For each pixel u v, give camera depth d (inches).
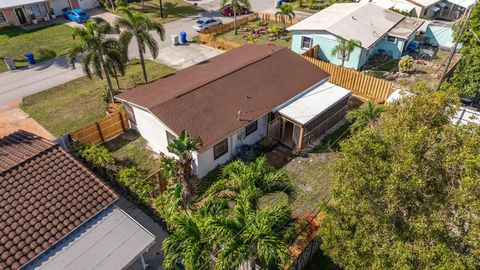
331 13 1492.4
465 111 779.4
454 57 1374.3
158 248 634.8
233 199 553.6
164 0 2142.0
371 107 858.1
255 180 552.4
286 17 1763.0
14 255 493.7
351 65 1307.8
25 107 1084.5
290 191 580.4
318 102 932.6
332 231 429.7
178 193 630.5
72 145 846.5
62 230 540.1
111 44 1015.6
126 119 963.3
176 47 1515.7
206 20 1664.6
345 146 397.1
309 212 715.4
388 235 376.5
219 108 863.1
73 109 1073.5
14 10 1676.9
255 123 893.8
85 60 989.8
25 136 728.3
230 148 855.7
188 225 492.1
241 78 967.0
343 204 402.6
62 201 572.7
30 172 598.5
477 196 319.6
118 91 1154.0
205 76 990.4
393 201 355.9
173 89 924.0
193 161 791.1
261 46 1197.7
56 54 1433.3
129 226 573.9
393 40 1363.2
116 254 531.5
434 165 351.3
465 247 341.1
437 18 1849.2
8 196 557.6
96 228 565.0
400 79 1217.4
